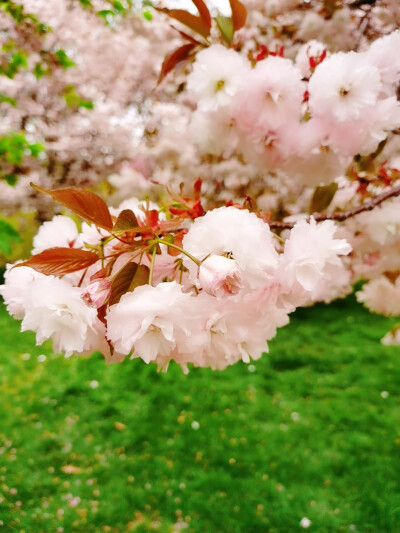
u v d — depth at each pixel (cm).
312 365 555
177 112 769
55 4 846
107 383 497
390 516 296
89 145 1022
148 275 87
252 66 141
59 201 86
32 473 360
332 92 118
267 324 100
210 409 448
